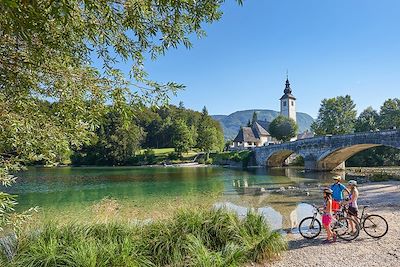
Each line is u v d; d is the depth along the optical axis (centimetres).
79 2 345
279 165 6769
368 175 3703
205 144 9206
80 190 2742
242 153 7206
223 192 2458
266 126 11775
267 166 6556
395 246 851
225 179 3672
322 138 4509
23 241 705
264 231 900
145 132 10556
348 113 7756
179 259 728
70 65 409
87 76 402
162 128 10750
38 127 429
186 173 4875
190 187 2858
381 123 7400
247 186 2886
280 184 3031
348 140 4038
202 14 382
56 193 2550
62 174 4941
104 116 455
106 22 374
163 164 8106
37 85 409
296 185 2905
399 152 5578
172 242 774
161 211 1605
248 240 835
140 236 812
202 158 8188
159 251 746
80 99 412
